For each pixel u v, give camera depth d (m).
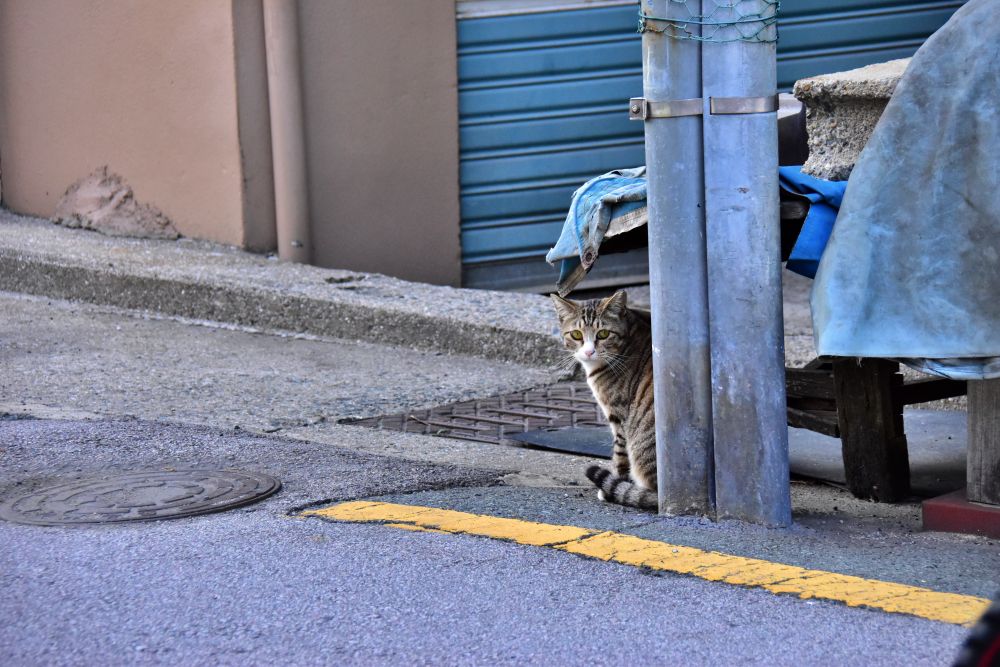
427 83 15.16
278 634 5.29
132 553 6.30
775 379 6.72
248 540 6.52
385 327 13.06
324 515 7.00
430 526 6.77
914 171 6.39
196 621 5.42
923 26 16.27
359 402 10.67
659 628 5.34
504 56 15.38
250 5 14.73
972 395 6.81
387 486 7.68
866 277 6.35
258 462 8.22
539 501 7.41
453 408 10.66
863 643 5.18
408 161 15.25
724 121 6.50
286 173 14.82
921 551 6.45
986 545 6.59
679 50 6.51
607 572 6.04
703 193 6.62
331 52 14.77
